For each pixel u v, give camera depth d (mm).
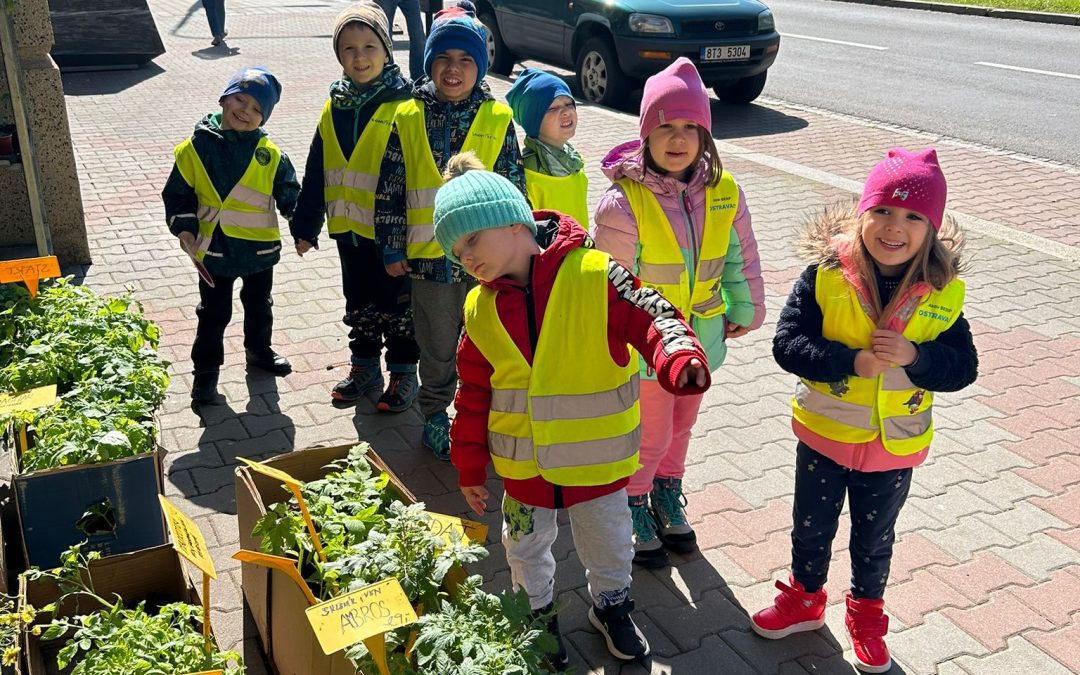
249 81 4848
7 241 6988
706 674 3410
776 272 7070
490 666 2383
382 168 4547
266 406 5137
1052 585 3896
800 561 3521
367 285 5059
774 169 9500
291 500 3398
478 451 3180
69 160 6605
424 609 2699
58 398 3738
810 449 3371
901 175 3008
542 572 3271
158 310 6172
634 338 2859
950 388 3146
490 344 3010
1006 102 12203
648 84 3678
